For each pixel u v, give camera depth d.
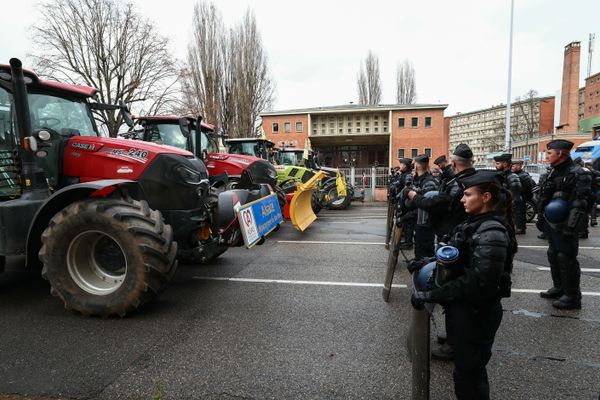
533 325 3.59
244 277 5.11
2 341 3.23
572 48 50.03
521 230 8.52
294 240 7.80
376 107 34.59
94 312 3.68
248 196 4.91
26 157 3.85
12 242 3.69
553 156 4.04
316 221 10.84
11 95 4.03
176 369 2.78
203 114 24.28
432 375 2.77
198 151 7.10
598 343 3.22
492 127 94.06
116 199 3.79
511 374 2.76
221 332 3.40
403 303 4.13
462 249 1.99
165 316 3.77
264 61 26.98
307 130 34.81
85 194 3.92
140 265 3.56
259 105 27.28
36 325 3.56
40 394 2.47
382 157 36.19
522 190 8.86
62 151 4.46
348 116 34.91
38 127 4.27
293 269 5.52
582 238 8.03
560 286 4.26
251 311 3.90
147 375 2.70
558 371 2.79
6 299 4.28
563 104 51.84
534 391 2.55
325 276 5.16
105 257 3.84
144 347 3.12
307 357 2.96
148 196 4.34
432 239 4.82
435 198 3.38
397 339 3.26
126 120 5.57
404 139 33.66
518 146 58.94
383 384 2.59
